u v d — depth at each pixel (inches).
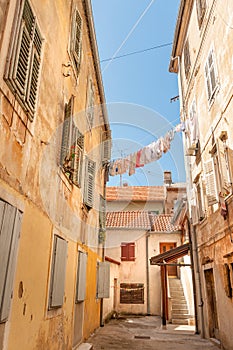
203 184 349.1
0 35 116.6
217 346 307.4
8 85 122.3
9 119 125.1
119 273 671.8
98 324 435.2
